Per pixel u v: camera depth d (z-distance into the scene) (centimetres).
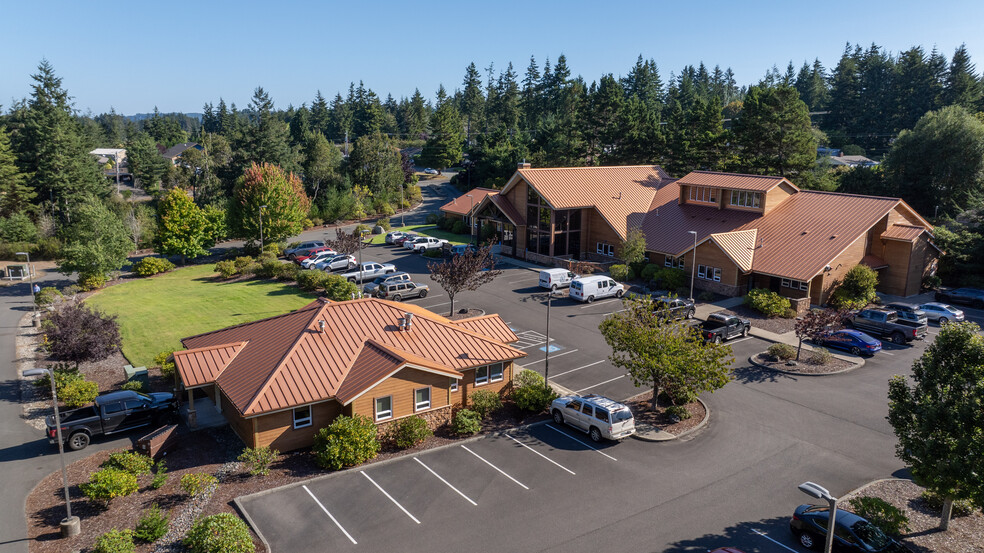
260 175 7081
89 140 10750
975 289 4894
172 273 6425
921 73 13100
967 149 6712
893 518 1908
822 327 3541
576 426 2741
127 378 3388
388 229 8881
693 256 5009
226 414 2816
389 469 2402
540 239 6388
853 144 13762
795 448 2572
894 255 5016
